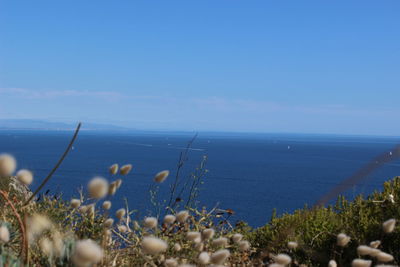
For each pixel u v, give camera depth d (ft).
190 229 14.87
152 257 10.60
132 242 12.21
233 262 13.44
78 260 4.12
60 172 338.95
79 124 7.95
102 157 629.51
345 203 18.49
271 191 307.17
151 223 8.16
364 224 16.29
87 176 279.90
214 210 16.47
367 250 8.04
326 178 423.64
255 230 19.19
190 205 16.11
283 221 17.95
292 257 15.43
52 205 13.57
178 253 11.53
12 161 5.08
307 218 17.10
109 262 9.97
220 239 8.56
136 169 429.38
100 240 11.01
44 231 9.64
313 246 16.11
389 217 16.30
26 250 8.09
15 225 11.57
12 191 14.58
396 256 14.53
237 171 478.59
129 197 106.93
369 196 18.19
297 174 467.11
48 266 8.61
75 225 12.81
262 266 13.74
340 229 16.31
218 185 330.54
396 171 479.41
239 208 206.90
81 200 13.04
